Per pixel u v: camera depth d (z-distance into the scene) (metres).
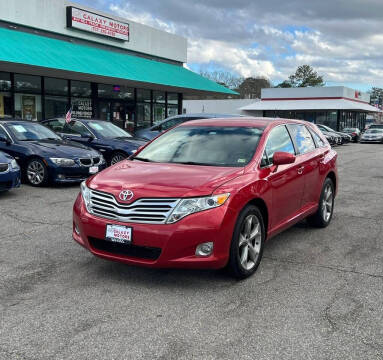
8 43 14.50
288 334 3.24
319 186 6.14
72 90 19.00
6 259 4.82
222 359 2.89
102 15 19.67
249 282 4.27
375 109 51.66
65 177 9.31
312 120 44.41
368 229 6.46
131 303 3.74
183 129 5.62
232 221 4.01
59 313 3.53
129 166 4.77
